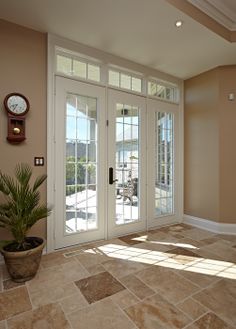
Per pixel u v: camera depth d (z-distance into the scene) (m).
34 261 2.01
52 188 2.62
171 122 3.76
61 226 2.70
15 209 1.99
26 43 2.47
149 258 2.46
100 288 1.88
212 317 1.55
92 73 2.96
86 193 2.90
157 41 2.71
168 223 3.73
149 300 1.73
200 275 2.11
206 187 3.54
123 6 2.11
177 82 3.79
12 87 2.38
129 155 3.26
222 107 3.35
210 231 3.42
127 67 3.18
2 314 1.57
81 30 2.51
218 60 3.19
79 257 2.48
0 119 2.32
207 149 3.53
